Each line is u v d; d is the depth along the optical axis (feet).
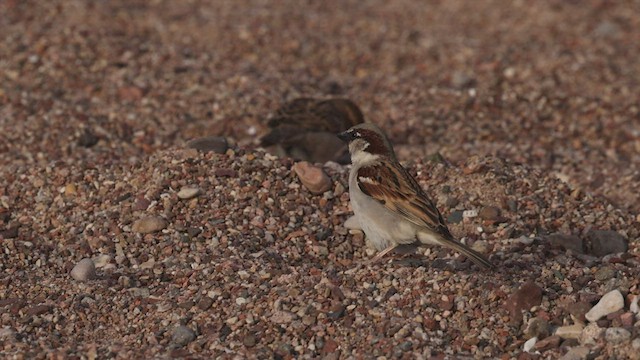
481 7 86.02
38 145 53.36
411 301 34.78
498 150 56.85
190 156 44.11
